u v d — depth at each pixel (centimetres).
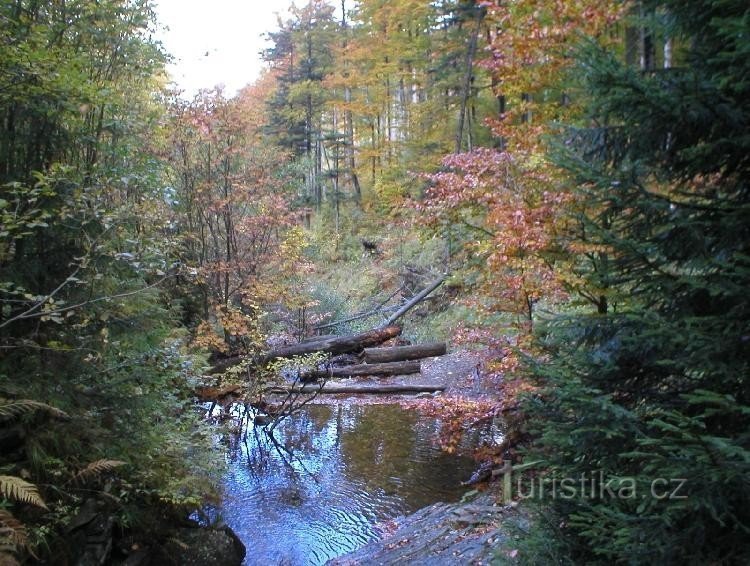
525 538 291
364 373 1217
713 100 221
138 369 493
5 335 416
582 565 259
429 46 2055
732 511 216
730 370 219
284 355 1195
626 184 247
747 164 250
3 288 376
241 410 984
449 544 515
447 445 759
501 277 612
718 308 254
